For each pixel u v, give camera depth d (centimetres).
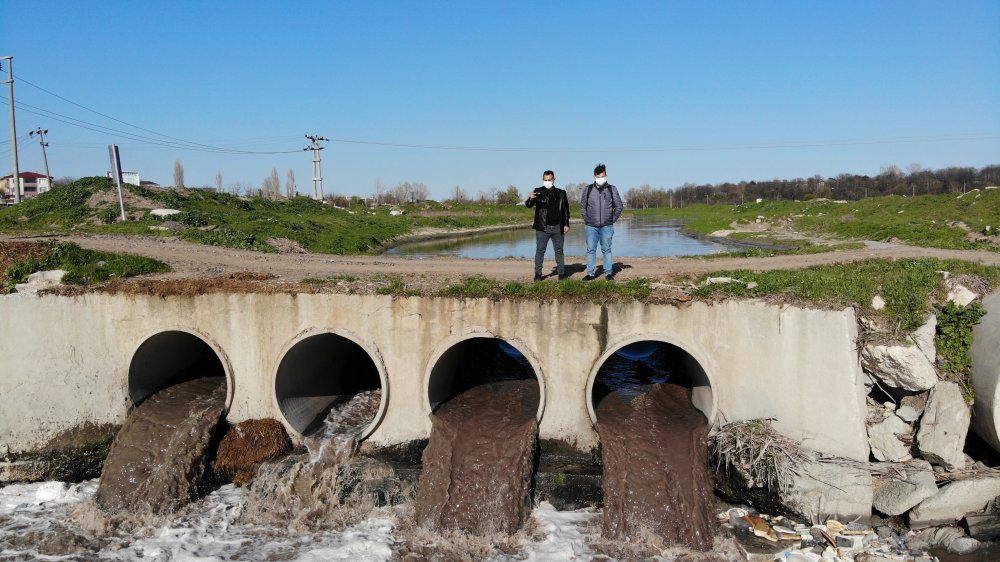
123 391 1237
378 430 1201
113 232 2356
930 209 3356
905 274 1168
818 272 1265
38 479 1234
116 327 1230
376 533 1000
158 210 2842
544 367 1155
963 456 994
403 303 1180
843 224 3441
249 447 1173
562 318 1142
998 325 989
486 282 1215
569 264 1625
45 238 2003
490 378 1440
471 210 7950
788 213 4769
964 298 1104
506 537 970
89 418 1244
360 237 3762
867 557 893
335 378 1468
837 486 984
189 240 2197
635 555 924
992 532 924
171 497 1067
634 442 1066
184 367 1429
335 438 1223
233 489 1140
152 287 1223
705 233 4762
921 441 1007
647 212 9756
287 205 4622
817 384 1043
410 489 1110
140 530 1012
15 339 1224
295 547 966
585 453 1152
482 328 1166
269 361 1216
